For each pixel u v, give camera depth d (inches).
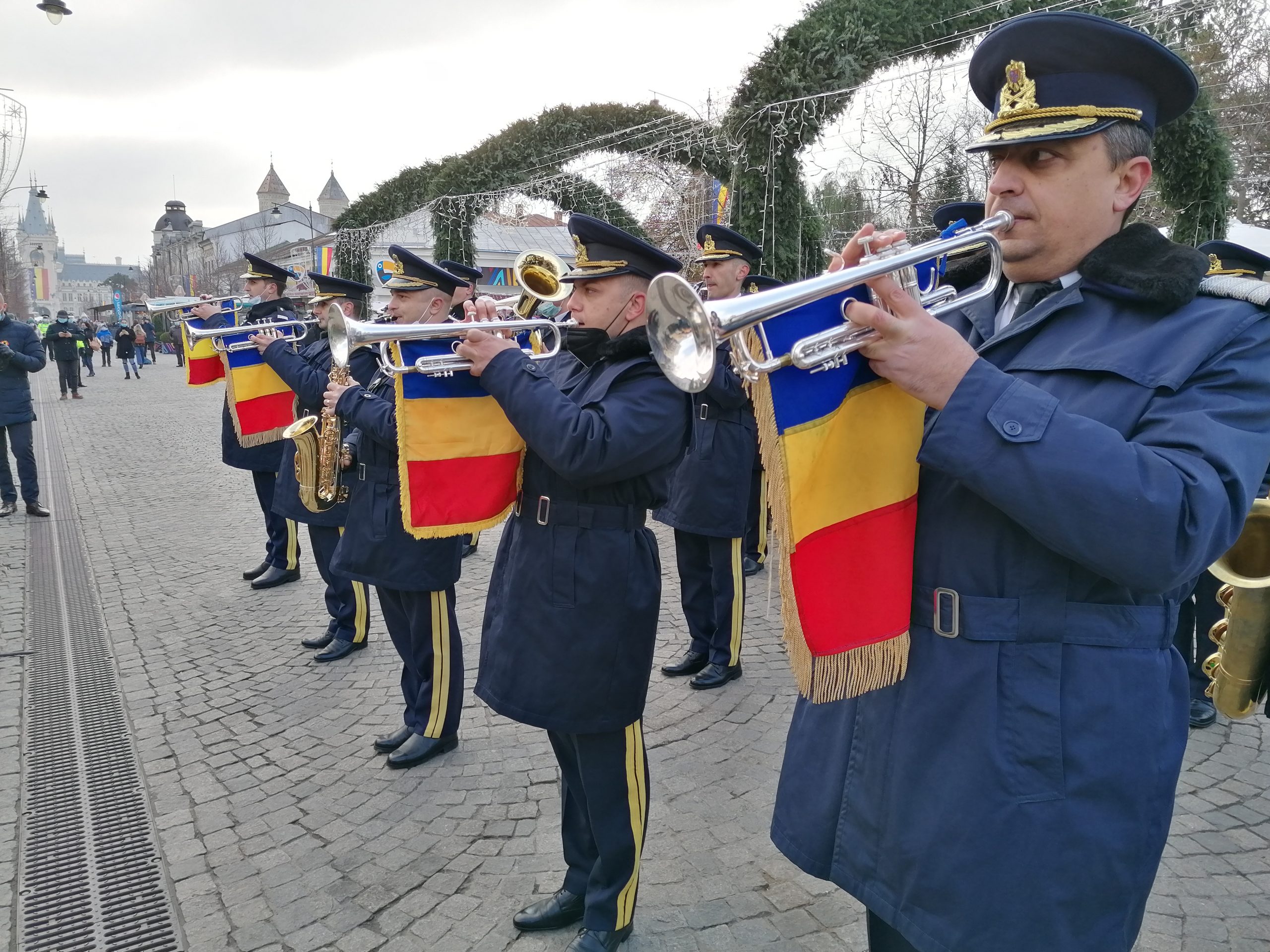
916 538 55.0
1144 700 50.3
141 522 297.4
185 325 231.1
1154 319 49.5
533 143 396.2
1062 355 50.8
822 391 51.0
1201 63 221.5
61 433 515.5
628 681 89.4
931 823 51.7
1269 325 47.9
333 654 175.9
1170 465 44.3
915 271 50.8
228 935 97.7
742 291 171.8
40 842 115.9
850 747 58.0
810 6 234.2
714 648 161.9
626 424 82.9
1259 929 94.4
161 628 196.4
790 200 253.1
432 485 94.0
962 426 46.1
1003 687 50.6
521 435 83.8
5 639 188.5
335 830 117.2
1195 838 110.8
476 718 149.9
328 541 174.6
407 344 95.0
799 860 60.6
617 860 90.7
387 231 568.1
